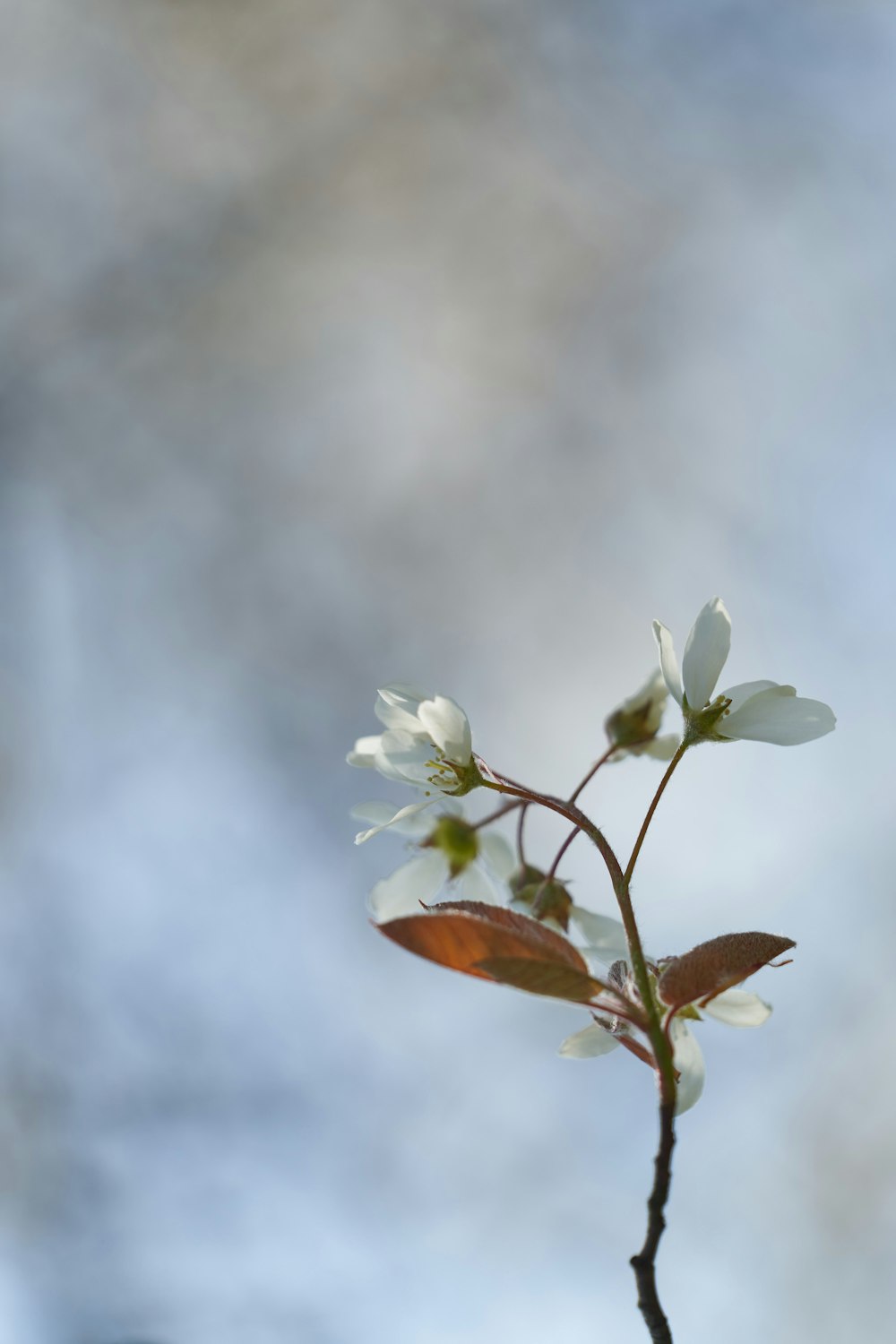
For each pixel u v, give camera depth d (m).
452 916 0.47
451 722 0.51
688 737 0.51
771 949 0.47
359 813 0.57
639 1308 0.45
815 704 0.50
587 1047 0.49
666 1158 0.46
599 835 0.49
